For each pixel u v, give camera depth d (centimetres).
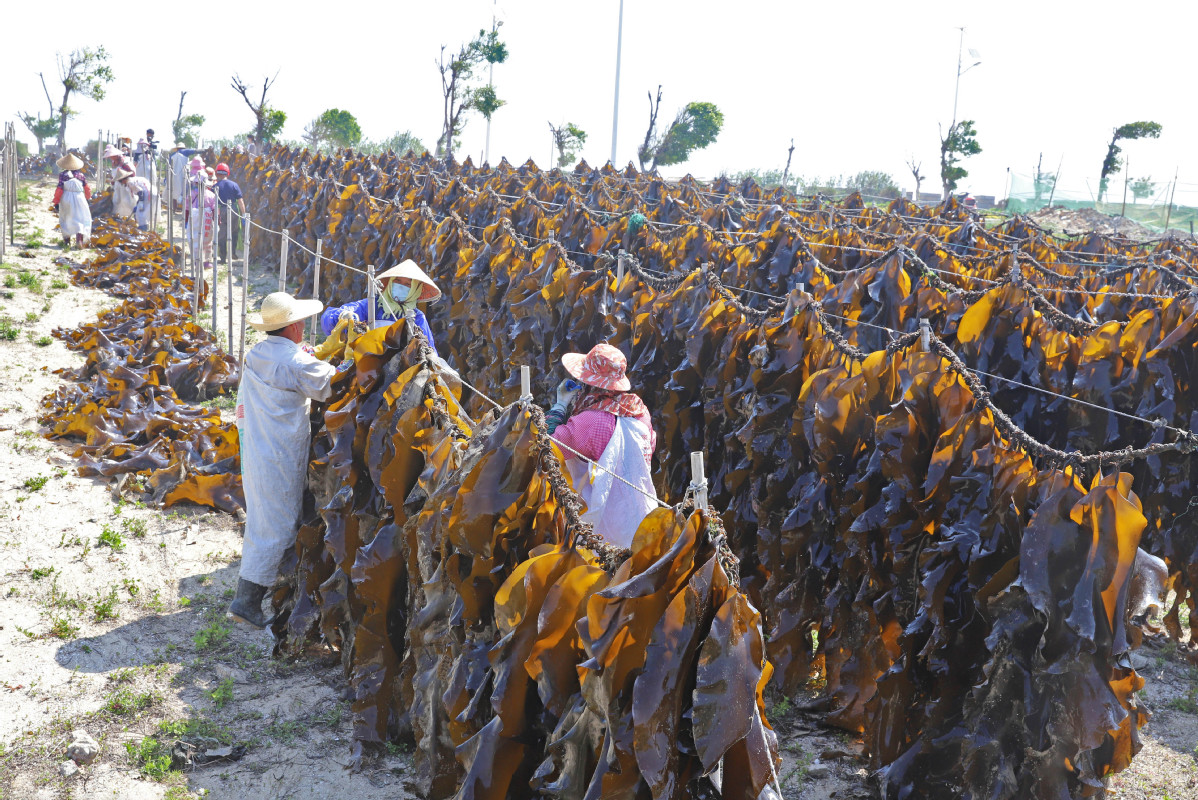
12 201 1873
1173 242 1409
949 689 390
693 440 608
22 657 487
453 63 4225
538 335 769
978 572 377
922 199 4672
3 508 657
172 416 845
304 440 511
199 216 1443
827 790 430
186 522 679
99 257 1595
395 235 1207
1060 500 337
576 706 272
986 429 395
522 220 1289
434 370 446
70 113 4719
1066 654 336
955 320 641
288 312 505
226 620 548
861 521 433
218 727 446
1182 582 586
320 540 503
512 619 285
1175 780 460
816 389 488
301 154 2355
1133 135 4488
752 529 546
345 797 407
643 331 675
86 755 412
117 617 540
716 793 245
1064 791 355
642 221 1059
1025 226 1384
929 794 394
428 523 379
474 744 295
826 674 496
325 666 514
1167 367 543
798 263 847
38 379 967
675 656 234
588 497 422
